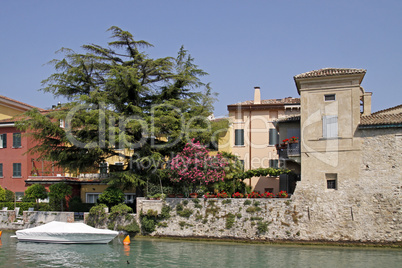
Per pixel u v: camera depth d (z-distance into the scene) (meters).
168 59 35.41
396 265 21.80
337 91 28.19
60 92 34.81
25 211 35.50
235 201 29.06
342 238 26.83
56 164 34.94
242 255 24.44
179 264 22.36
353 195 27.06
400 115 27.61
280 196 28.84
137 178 33.19
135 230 30.61
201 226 29.45
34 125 32.31
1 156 44.53
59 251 25.84
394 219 26.11
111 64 35.34
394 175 26.44
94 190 42.19
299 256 24.09
